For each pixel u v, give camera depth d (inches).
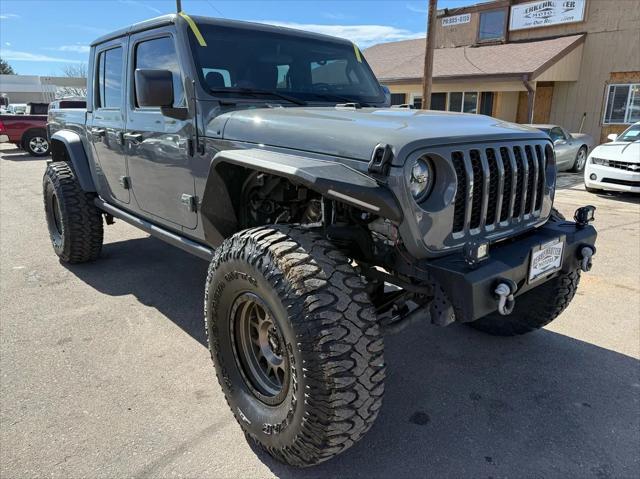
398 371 122.0
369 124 87.7
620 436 97.5
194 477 85.6
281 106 119.8
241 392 93.7
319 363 72.8
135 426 98.3
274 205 110.3
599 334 140.3
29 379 114.2
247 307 90.7
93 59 165.2
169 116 117.2
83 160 178.9
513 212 96.7
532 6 699.4
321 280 75.7
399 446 94.7
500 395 111.5
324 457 79.3
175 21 119.7
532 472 88.0
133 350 128.7
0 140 662.5
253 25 130.6
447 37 826.2
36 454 89.7
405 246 81.4
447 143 82.0
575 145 510.6
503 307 80.8
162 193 130.4
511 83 637.9
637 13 600.7
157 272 189.2
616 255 211.8
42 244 230.5
